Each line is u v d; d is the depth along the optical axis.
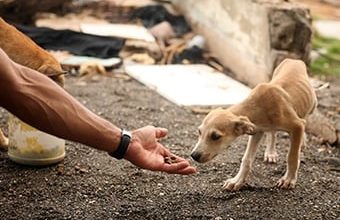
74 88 3.16
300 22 3.09
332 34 4.50
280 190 2.03
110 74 3.44
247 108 1.94
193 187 2.04
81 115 1.44
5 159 2.21
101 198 1.95
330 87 3.24
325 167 2.27
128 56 3.71
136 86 3.26
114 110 2.84
